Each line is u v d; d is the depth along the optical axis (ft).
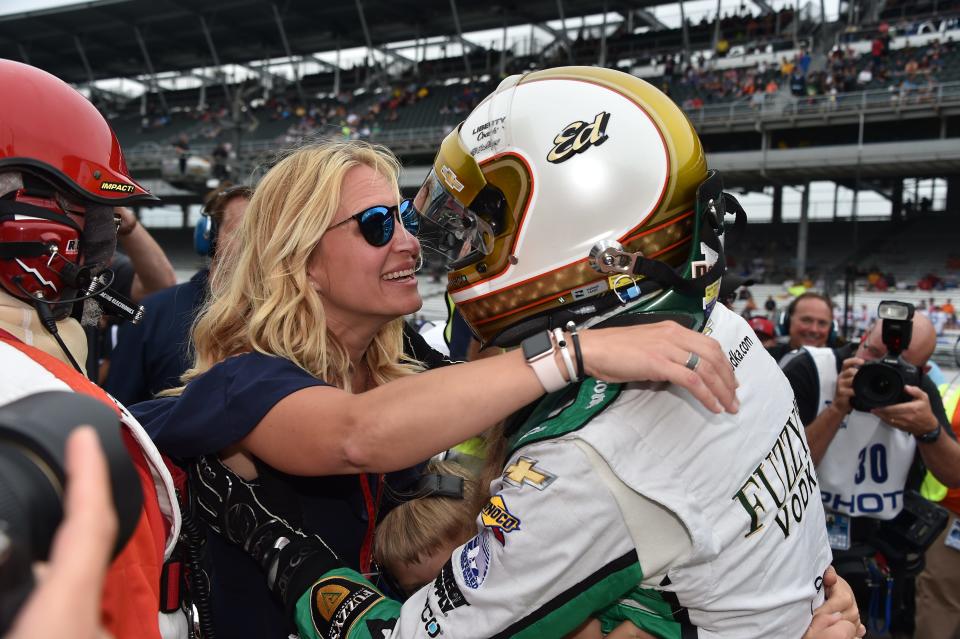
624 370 2.68
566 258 3.01
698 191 2.97
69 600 1.16
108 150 2.95
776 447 3.11
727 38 71.46
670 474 2.71
